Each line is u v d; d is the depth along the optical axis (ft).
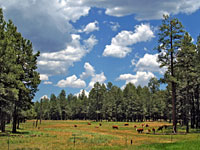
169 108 199.31
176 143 63.77
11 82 91.56
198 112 131.85
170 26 106.93
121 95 326.65
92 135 106.83
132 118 317.42
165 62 106.32
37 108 451.12
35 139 83.92
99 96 315.58
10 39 91.35
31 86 115.34
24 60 113.09
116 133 122.11
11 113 99.76
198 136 81.76
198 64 110.01
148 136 97.50
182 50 106.32
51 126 199.62
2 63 84.43
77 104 433.48
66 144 72.13
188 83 115.96
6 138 83.05
